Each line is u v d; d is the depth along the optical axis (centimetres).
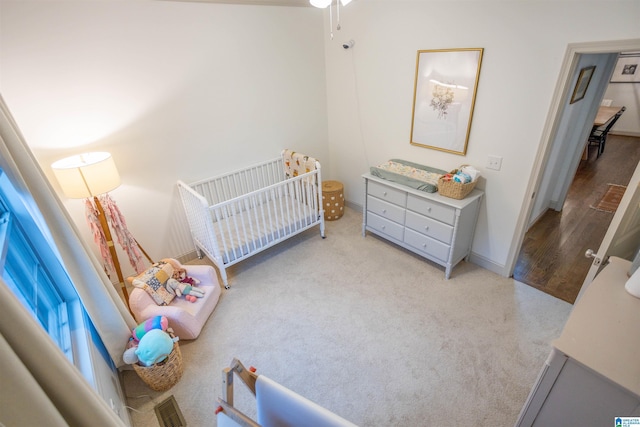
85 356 154
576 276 284
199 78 285
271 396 117
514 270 295
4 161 133
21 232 164
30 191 146
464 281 286
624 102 651
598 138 540
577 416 124
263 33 309
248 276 306
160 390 203
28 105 217
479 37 236
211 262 330
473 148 271
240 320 255
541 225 362
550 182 354
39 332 75
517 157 245
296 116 368
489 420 179
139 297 230
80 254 170
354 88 353
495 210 274
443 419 181
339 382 204
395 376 205
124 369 213
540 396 131
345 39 337
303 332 242
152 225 302
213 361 222
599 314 128
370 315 254
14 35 201
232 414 119
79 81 230
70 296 192
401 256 326
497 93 240
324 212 400
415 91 295
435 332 235
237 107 318
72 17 216
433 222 280
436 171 304
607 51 185
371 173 324
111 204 251
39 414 69
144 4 240
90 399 87
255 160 353
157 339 192
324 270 310
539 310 249
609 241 180
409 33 280
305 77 358
